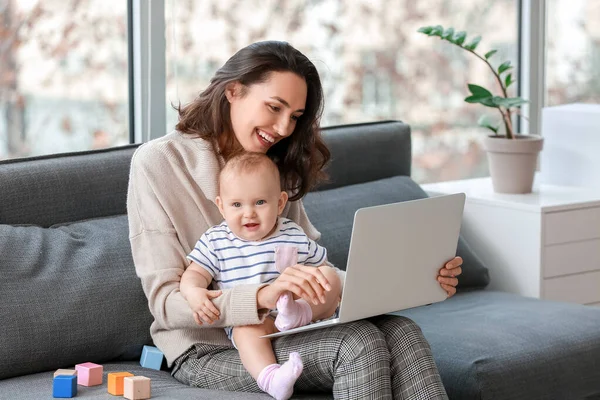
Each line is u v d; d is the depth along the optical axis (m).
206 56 3.28
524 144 3.44
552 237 3.27
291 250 2.18
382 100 3.78
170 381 2.24
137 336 2.38
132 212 2.28
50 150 3.02
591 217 3.37
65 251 2.39
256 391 2.11
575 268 3.35
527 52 4.14
